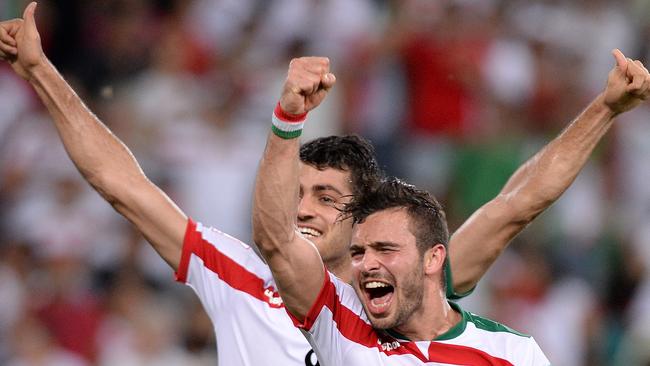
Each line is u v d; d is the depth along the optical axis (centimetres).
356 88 4347
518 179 1952
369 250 1683
